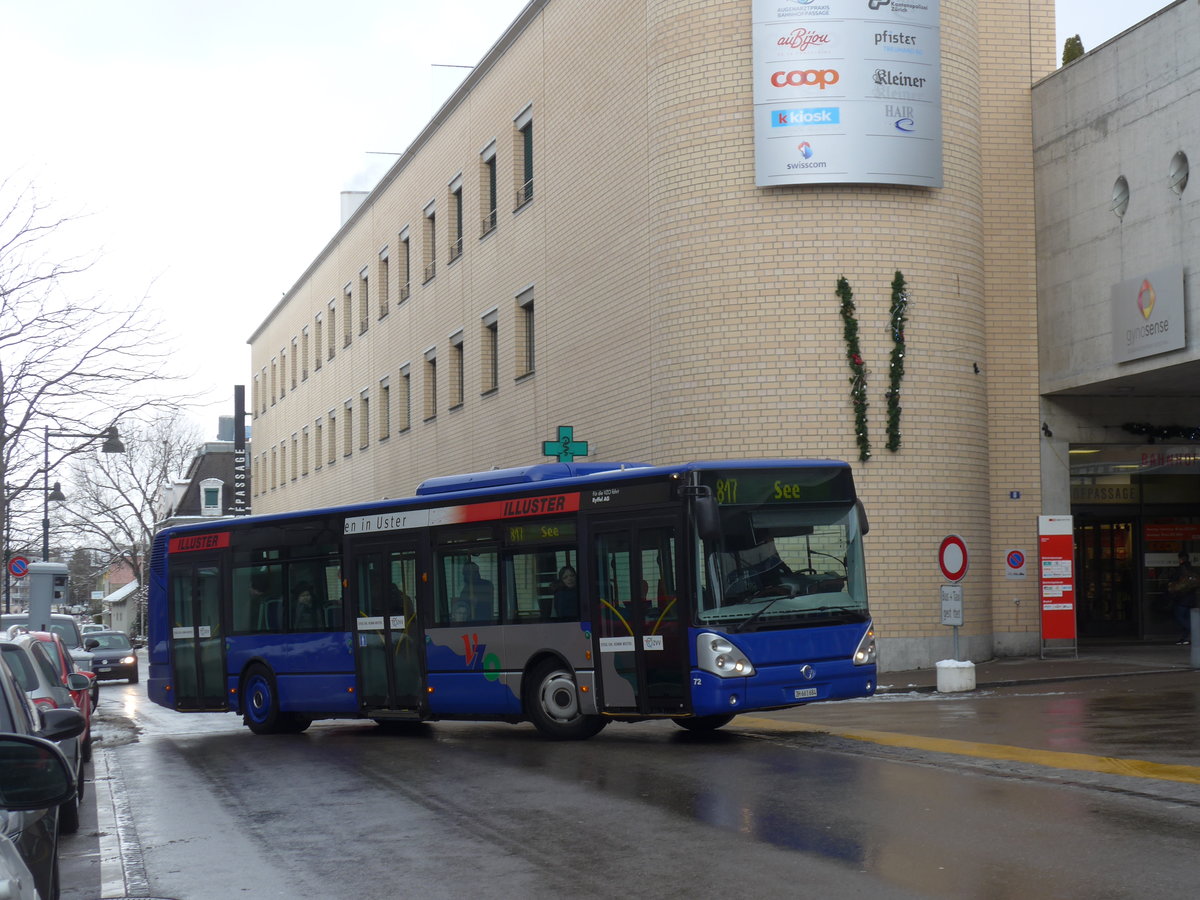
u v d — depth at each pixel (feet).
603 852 27.78
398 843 30.17
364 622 57.21
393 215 143.54
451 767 43.34
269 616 62.03
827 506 47.57
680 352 77.36
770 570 45.98
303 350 190.90
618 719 48.62
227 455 289.12
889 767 38.17
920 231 75.51
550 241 99.25
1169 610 89.40
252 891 26.14
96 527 230.48
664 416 78.64
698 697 44.37
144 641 294.46
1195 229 69.31
